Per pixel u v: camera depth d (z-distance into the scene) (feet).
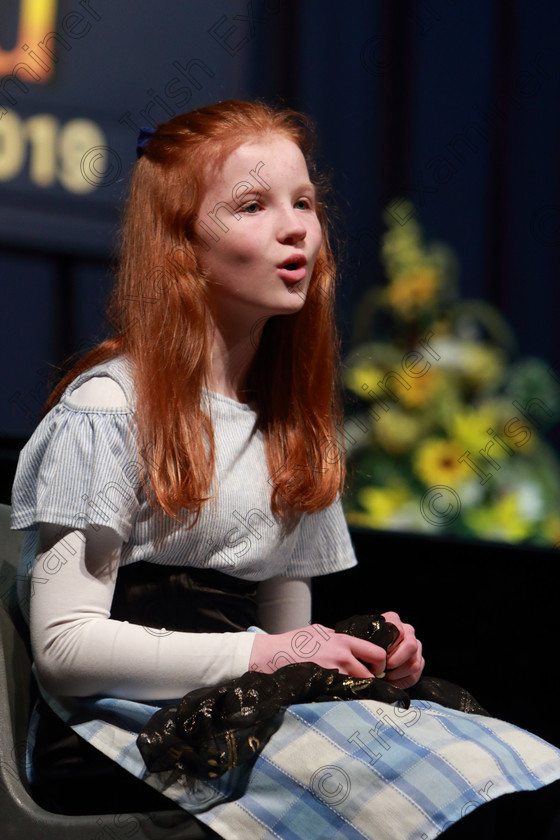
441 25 44.70
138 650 14.16
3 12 33.42
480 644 22.79
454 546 23.20
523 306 47.39
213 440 15.67
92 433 14.90
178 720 13.52
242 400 17.31
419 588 23.39
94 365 16.44
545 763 13.71
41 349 34.83
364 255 42.52
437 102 45.11
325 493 17.10
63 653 14.15
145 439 15.15
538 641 22.20
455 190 45.70
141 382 15.48
